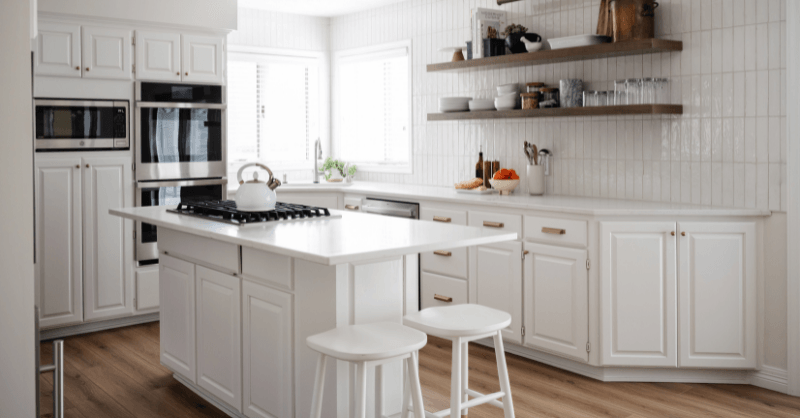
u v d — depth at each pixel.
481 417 3.11
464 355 2.69
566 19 4.39
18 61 1.70
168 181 4.78
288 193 5.36
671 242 3.48
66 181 4.36
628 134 4.12
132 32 4.55
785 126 3.39
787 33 3.34
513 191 4.75
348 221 3.15
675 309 3.51
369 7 5.90
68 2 4.22
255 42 5.97
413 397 2.18
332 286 2.43
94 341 4.36
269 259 2.69
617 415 3.13
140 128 4.62
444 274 4.41
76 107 4.36
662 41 3.69
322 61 6.42
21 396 1.76
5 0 1.68
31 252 1.75
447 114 4.87
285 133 6.29
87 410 3.20
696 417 3.11
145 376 3.69
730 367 3.51
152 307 4.79
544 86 4.51
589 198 4.21
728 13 3.60
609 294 3.55
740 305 3.48
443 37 5.30
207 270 3.12
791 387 3.39
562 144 4.50
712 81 3.69
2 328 1.73
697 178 3.79
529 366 3.88
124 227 4.62
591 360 3.60
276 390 2.71
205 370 3.20
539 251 3.82
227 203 3.63
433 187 5.30
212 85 4.96
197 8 4.76
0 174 1.70
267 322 2.74
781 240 3.41
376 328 2.31
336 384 2.44
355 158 6.36
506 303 4.02
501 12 4.73
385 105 6.02
